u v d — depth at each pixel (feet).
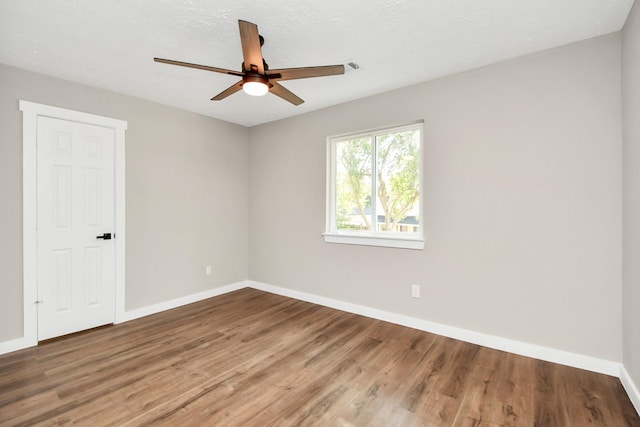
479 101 8.30
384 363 7.39
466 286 8.57
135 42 7.04
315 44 7.16
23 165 8.23
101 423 5.35
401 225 10.14
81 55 7.59
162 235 11.23
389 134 10.41
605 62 6.75
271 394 6.20
